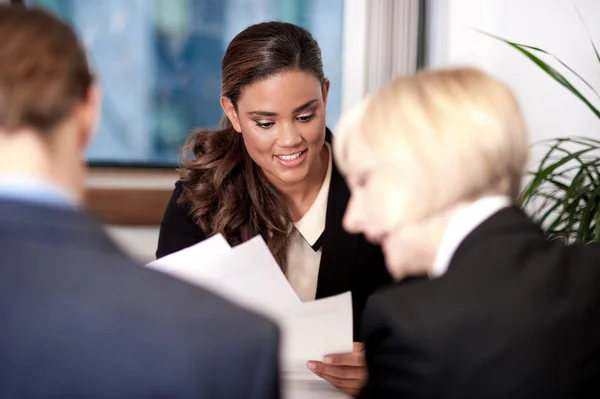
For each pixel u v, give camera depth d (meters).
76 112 0.65
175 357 0.56
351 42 3.44
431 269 0.89
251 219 1.60
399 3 3.37
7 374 0.55
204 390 0.56
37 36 0.63
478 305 0.79
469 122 0.82
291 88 1.45
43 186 0.60
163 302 0.59
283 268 1.63
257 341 0.60
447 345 0.77
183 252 1.34
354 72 3.46
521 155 0.85
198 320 0.59
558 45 2.74
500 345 0.77
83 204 0.66
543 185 2.66
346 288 1.60
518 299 0.80
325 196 1.62
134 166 3.49
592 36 2.63
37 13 0.65
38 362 0.55
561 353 0.79
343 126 0.90
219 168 1.61
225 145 1.64
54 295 0.56
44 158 0.61
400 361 0.79
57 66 0.62
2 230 0.57
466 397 0.77
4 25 0.63
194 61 3.53
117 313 0.57
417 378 0.77
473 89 0.85
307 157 1.51
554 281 0.82
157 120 3.54
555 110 2.74
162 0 3.45
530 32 2.83
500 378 0.77
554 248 0.87
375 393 0.81
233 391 0.58
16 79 0.60
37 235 0.58
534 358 0.78
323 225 1.63
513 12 2.90
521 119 0.86
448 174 0.82
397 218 0.84
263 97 1.45
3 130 0.60
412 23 3.38
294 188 1.60
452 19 3.21
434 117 0.83
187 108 3.56
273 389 0.60
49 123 0.61
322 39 3.57
